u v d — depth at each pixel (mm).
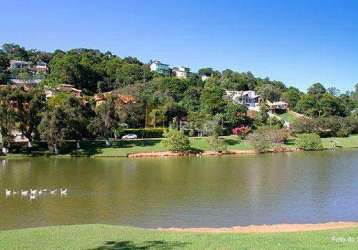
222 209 57844
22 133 124500
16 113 120562
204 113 175625
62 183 78500
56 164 105688
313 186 76188
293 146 151625
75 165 104250
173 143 131375
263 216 54406
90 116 136750
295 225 47469
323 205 60844
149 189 72625
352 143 167500
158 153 129625
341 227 44000
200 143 142750
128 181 81062
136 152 128625
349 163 111750
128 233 36938
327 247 29969
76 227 40094
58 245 32500
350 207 59781
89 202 62281
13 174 88875
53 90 189000
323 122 177125
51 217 53344
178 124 166500
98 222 50875
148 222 50938
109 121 133000
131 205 60156
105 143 136125
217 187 74688
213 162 114000
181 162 113625
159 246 31578
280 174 91125
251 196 66812
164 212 56031
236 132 156625
